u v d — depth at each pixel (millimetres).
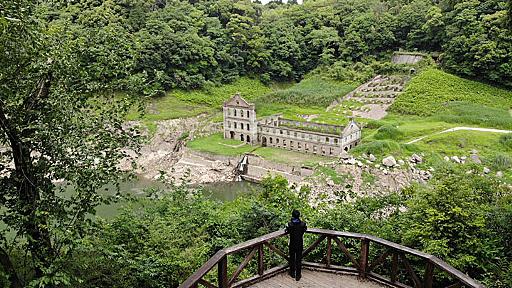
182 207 14891
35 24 7957
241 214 14367
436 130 46844
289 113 62156
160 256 10570
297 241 8172
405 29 81750
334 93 68375
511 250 10422
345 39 84312
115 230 11164
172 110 62750
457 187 11039
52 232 7695
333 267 8609
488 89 60312
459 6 68875
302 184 36812
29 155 7980
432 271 7293
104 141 8766
